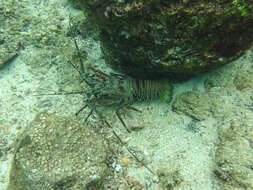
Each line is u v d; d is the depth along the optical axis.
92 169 0.43
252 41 0.44
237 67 0.57
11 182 0.44
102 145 0.47
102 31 0.47
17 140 0.50
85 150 0.45
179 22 0.39
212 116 0.53
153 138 0.53
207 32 0.40
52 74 0.66
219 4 0.37
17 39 0.70
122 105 0.58
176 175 0.46
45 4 0.80
